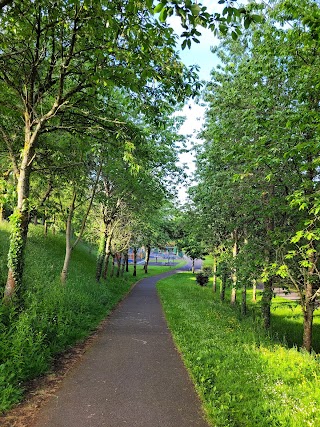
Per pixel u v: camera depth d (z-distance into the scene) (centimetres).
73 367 633
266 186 1002
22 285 826
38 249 1680
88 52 740
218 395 509
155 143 1559
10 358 539
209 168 1402
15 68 832
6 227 1628
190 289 2500
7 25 717
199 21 421
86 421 423
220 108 1076
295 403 471
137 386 548
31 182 1351
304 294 947
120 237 2397
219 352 724
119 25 595
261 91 935
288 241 884
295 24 787
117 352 748
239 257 1083
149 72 668
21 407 457
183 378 591
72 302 1016
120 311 1345
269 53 848
